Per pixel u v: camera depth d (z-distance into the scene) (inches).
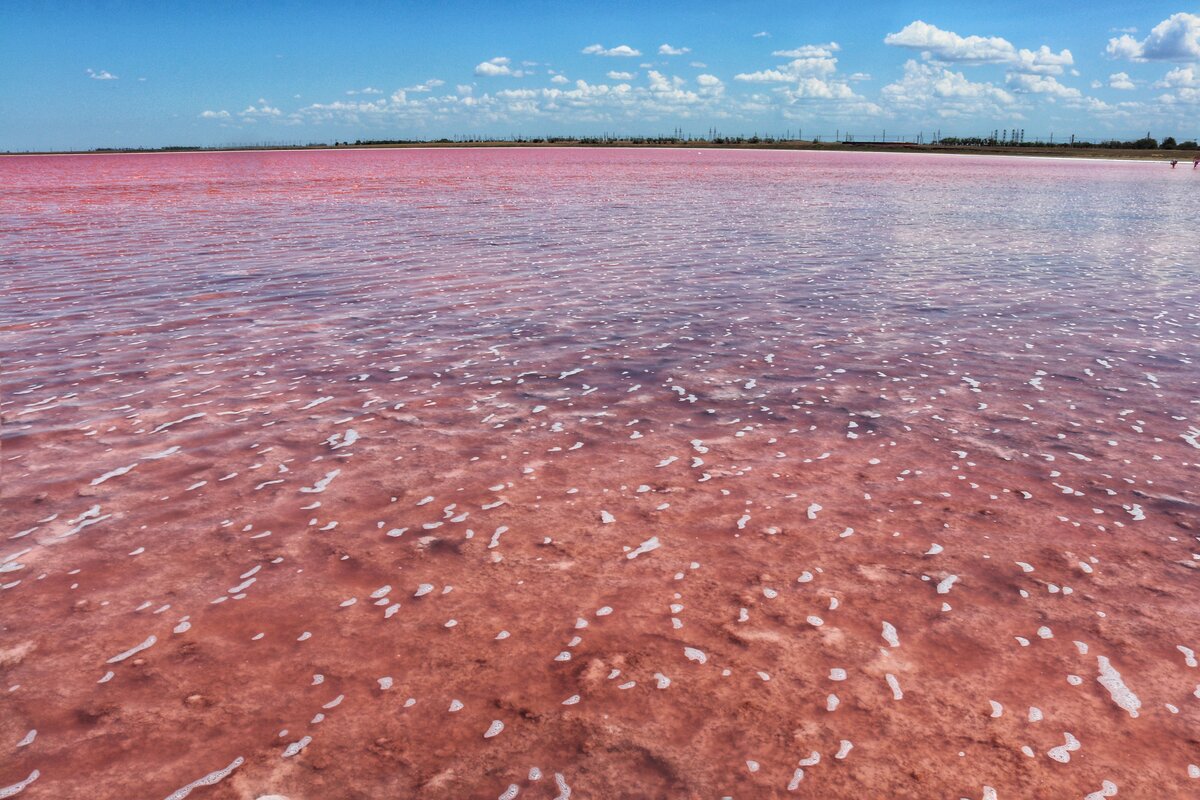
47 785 112.3
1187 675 138.9
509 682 135.8
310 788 111.8
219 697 131.6
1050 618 156.3
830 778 114.2
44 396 287.9
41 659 141.6
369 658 142.2
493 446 246.2
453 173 1980.8
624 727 124.7
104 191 1344.7
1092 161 3619.6
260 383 306.3
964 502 207.9
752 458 237.6
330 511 201.6
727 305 456.8
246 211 978.1
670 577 171.2
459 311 435.8
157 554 179.5
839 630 151.9
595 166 2429.9
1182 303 470.9
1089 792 111.9
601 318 422.3
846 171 2201.0
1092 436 254.8
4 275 528.7
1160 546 185.0
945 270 583.5
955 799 110.3
